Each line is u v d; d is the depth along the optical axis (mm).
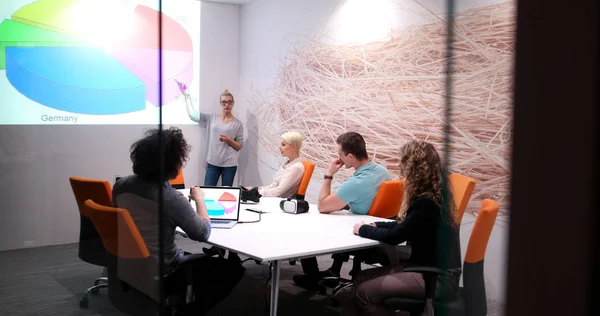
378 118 4516
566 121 742
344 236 2561
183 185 4164
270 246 2342
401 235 2299
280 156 5727
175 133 2193
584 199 736
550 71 750
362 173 3180
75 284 1986
